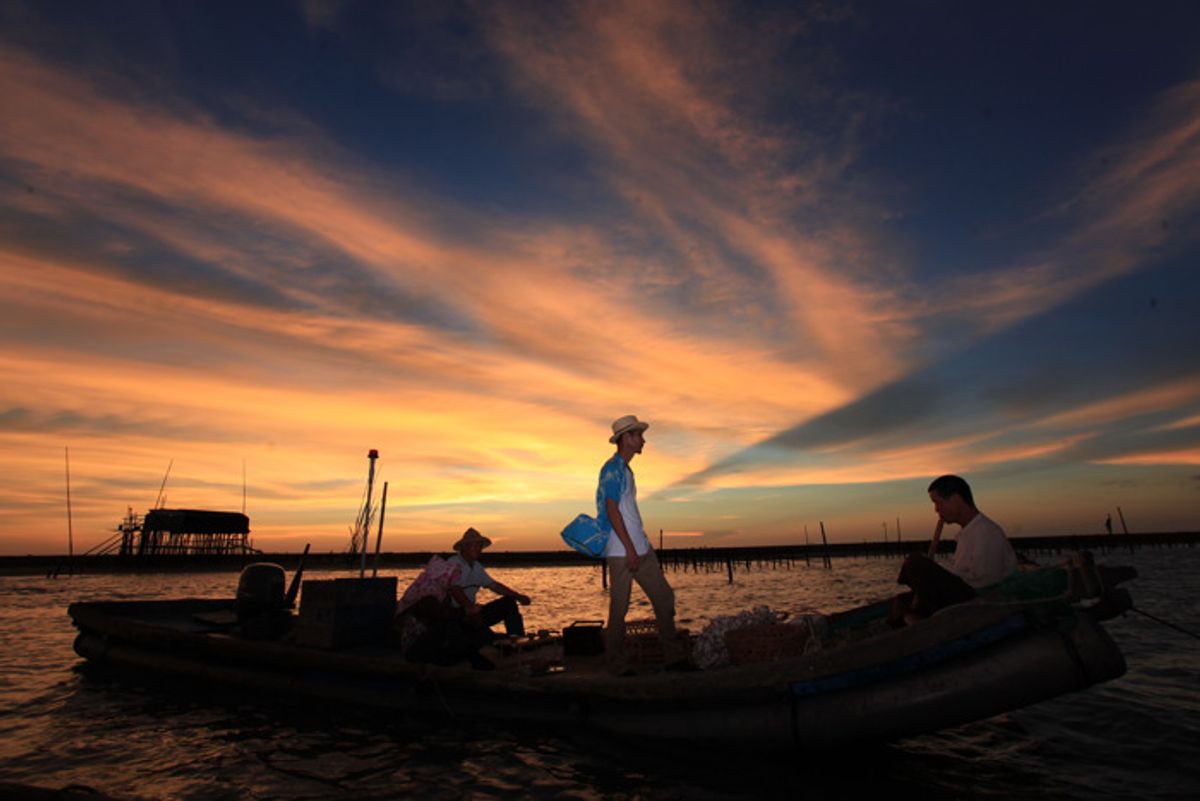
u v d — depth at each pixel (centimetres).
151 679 882
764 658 535
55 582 4881
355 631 768
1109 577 443
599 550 641
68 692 831
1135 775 516
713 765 532
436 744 601
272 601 858
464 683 629
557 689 586
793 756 534
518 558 10231
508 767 540
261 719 695
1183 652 1017
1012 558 503
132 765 567
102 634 971
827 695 496
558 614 2125
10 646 1334
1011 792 482
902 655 470
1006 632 457
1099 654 436
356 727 657
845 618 659
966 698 459
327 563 8662
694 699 533
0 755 598
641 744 561
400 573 7362
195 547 7012
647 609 2323
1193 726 634
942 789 488
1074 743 595
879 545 10181
